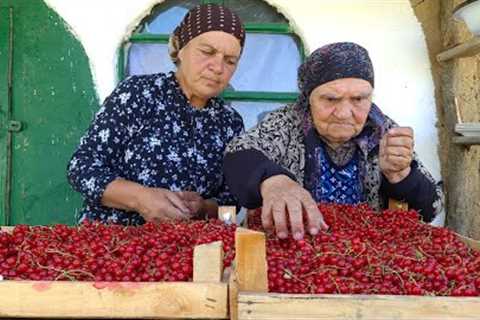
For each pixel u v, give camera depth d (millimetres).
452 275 1236
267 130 1918
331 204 1851
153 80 2283
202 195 2287
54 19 3045
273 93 3117
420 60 3129
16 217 3053
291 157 1928
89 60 3053
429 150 3115
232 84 3127
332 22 3119
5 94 3043
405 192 1937
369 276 1257
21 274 1240
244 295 1061
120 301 1117
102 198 2070
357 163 2008
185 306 1115
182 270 1207
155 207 1976
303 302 1059
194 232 1532
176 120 2260
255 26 3105
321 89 1844
